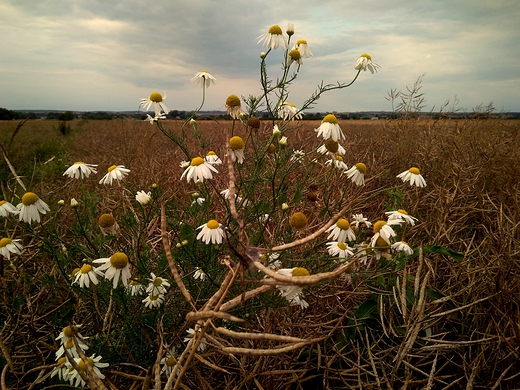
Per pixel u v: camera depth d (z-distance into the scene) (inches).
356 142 40.7
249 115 17.2
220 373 12.1
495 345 12.8
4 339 12.4
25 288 13.4
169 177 29.8
